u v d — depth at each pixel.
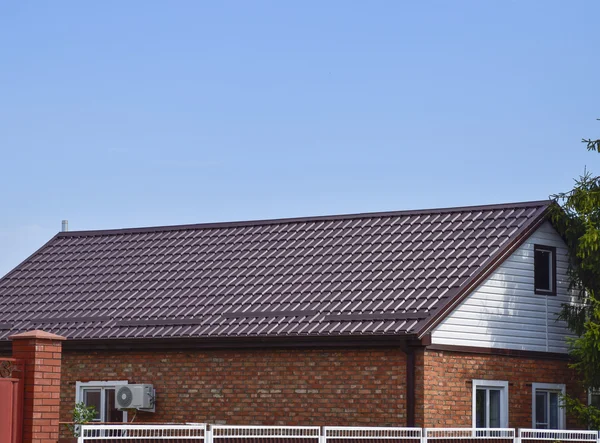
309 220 26.56
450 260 22.42
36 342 15.43
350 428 17.03
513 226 23.00
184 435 16.25
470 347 21.56
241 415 22.27
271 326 21.92
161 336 22.91
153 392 23.20
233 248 26.34
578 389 24.03
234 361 22.55
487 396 22.11
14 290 27.66
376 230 24.94
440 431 19.31
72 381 24.41
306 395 21.59
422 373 20.44
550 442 19.38
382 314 21.03
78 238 29.78
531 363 23.03
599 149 23.05
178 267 26.20
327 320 21.45
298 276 23.77
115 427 15.14
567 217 23.52
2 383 15.11
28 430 15.23
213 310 23.39
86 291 26.23
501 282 22.64
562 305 23.66
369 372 20.97
